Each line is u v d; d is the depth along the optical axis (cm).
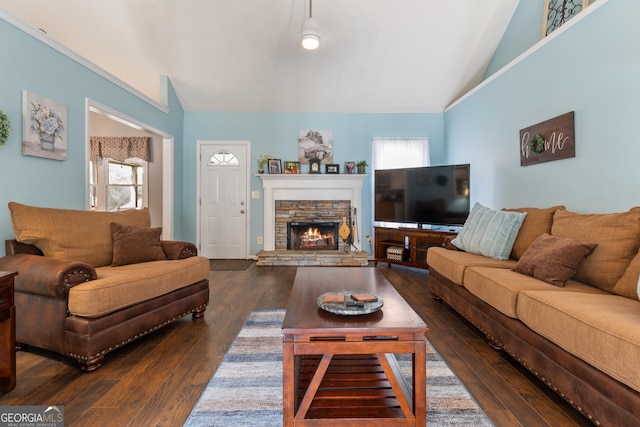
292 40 402
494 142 376
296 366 151
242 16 374
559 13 307
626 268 175
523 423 138
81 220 242
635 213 183
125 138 527
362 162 504
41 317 188
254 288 354
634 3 206
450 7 368
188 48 414
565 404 151
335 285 194
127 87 362
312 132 520
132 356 199
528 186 317
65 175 280
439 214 419
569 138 260
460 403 151
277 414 143
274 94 489
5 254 215
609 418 119
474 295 229
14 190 233
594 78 238
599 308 139
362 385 147
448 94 490
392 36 399
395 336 129
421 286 361
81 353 178
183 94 488
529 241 253
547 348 154
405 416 126
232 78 461
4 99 224
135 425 137
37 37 249
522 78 323
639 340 110
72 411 146
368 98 497
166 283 227
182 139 514
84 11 365
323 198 513
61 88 274
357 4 360
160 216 540
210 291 343
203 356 199
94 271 192
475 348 211
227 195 521
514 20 378
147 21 379
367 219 522
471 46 416
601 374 124
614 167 223
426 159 517
